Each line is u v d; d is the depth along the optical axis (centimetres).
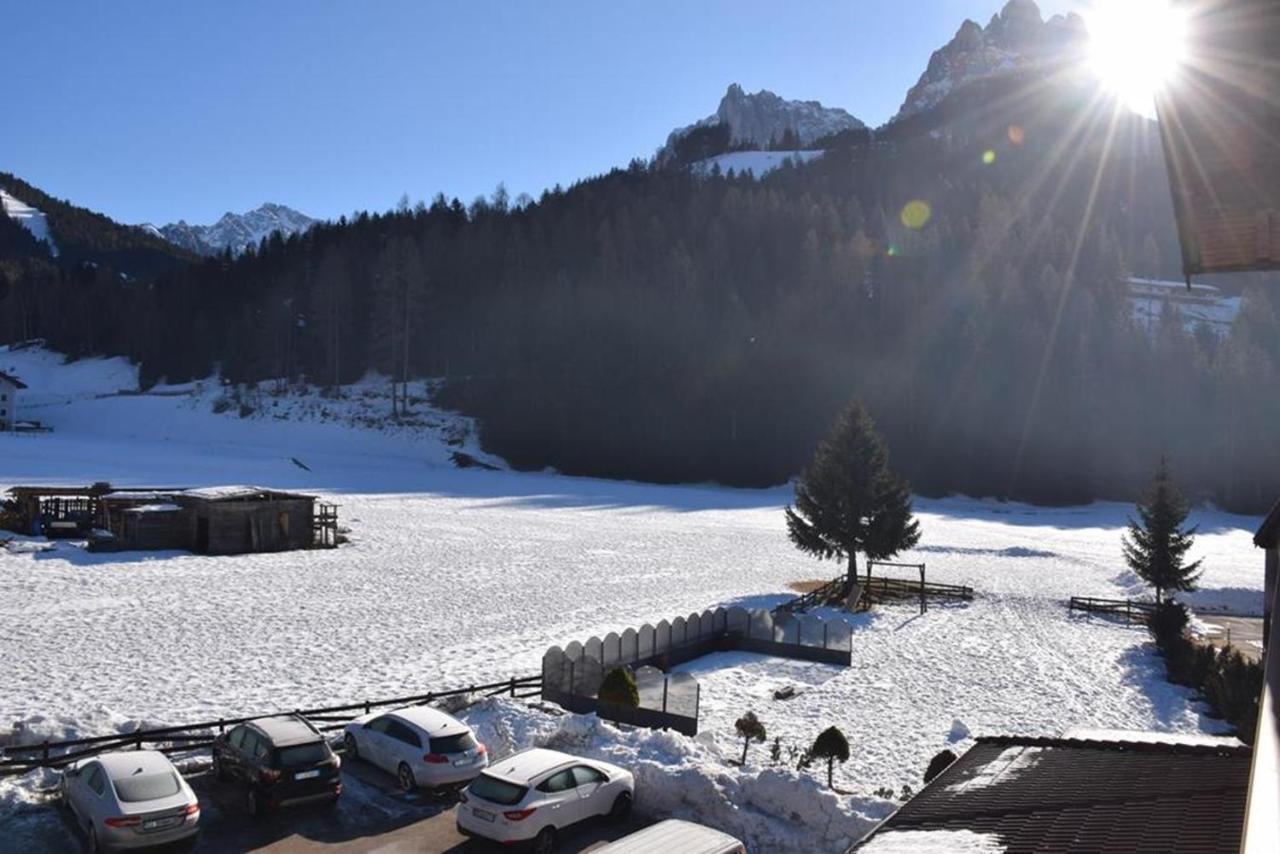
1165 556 4181
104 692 2391
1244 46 658
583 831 1527
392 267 12912
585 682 2491
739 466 10644
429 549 5325
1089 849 812
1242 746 1152
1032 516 9000
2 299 17262
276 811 1548
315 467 9388
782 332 11938
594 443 10894
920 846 851
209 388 12800
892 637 3734
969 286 12800
